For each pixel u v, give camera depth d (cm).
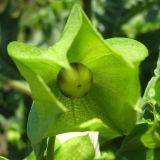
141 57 18
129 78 18
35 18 44
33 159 24
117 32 40
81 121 20
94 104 20
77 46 19
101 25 41
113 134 19
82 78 19
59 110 17
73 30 18
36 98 18
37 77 17
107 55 19
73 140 22
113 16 41
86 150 22
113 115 19
